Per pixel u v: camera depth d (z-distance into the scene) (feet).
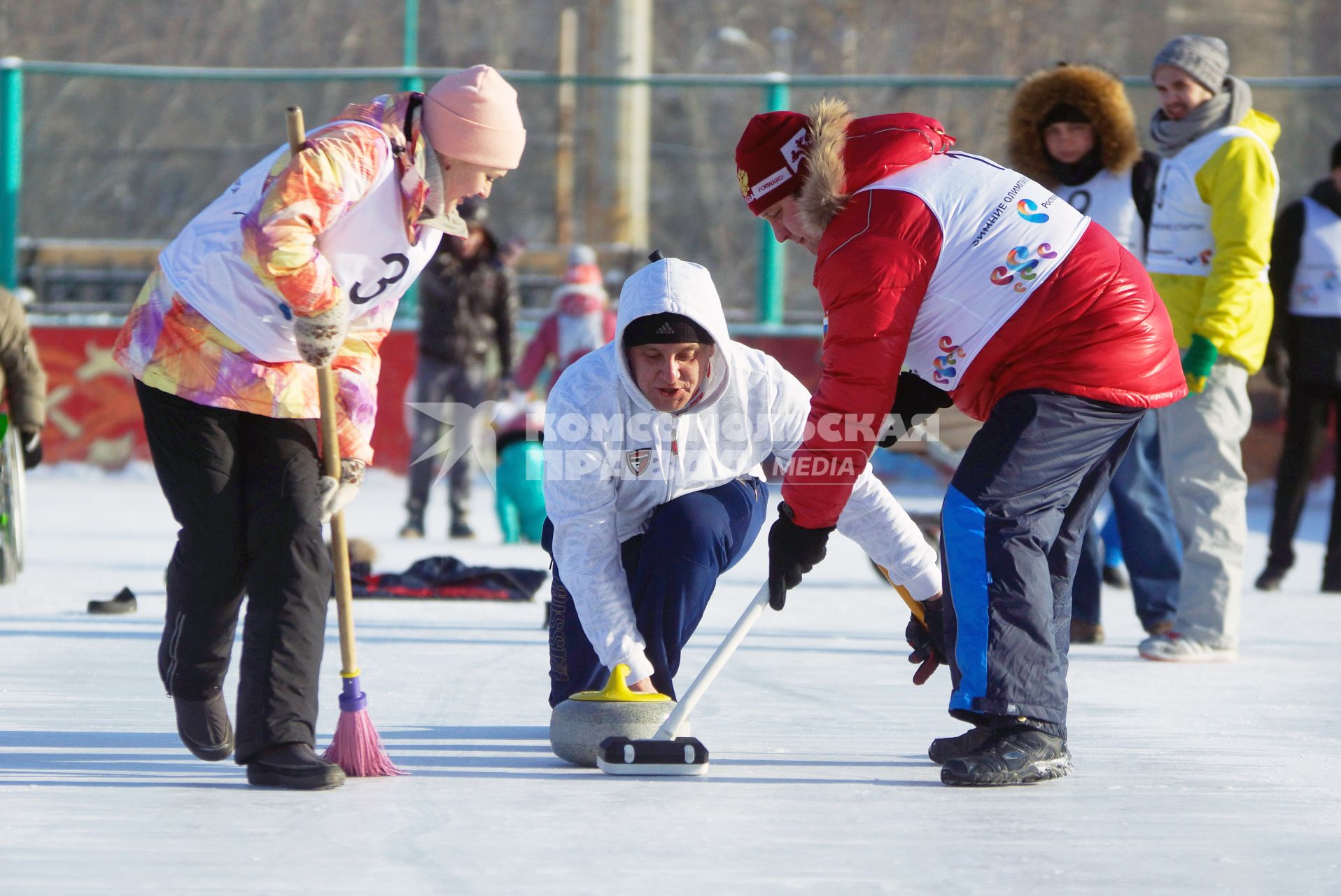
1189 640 57.57
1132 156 59.67
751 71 279.08
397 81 147.23
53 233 157.79
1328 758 38.81
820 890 26.18
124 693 45.50
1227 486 57.52
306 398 33.73
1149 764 37.76
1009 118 61.57
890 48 278.26
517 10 282.77
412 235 33.30
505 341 105.29
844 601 74.59
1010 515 34.47
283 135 171.01
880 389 34.30
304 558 33.73
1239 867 28.04
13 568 73.31
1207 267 58.08
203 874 26.68
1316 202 82.12
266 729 33.35
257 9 266.36
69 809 31.22
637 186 155.84
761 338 143.95
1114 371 34.60
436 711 43.91
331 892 25.70
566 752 36.70
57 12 257.75
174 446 33.24
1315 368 82.17
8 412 73.26
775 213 36.68
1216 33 270.67
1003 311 34.76
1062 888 26.53
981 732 37.09
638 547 40.52
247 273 32.42
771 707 45.44
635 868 27.40
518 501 99.71
